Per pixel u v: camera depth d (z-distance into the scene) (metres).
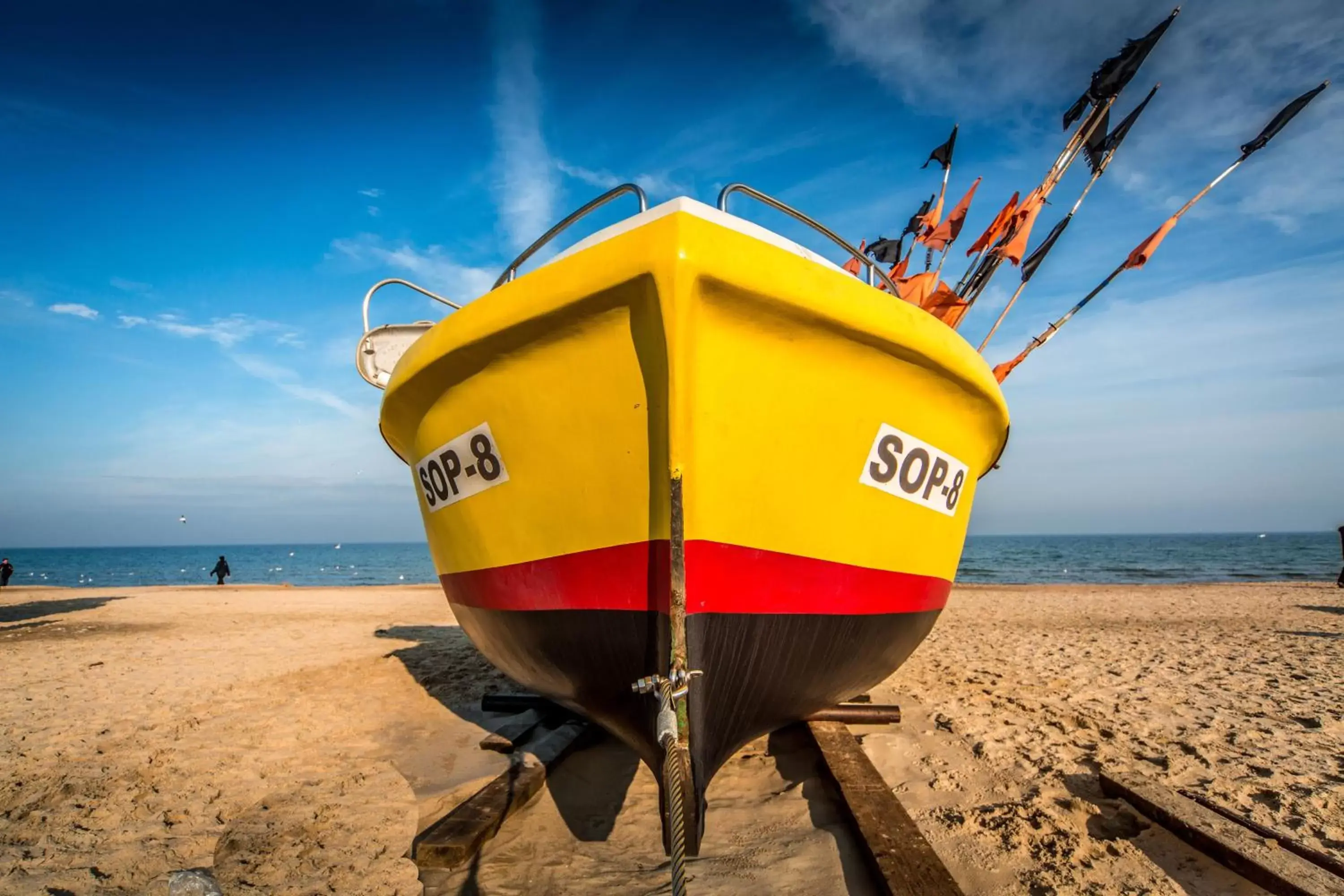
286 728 4.18
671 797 1.63
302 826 2.78
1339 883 2.05
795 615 2.42
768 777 3.29
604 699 2.58
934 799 2.93
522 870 2.39
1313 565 38.66
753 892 2.20
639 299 2.00
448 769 3.43
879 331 2.23
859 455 2.40
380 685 5.38
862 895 2.15
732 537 2.22
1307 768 3.30
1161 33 4.50
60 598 16.20
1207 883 2.21
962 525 3.09
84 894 2.28
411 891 2.27
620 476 2.20
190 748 3.81
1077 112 4.98
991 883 2.22
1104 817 2.72
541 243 3.06
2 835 2.73
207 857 2.52
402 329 4.46
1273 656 6.53
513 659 3.00
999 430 3.14
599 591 2.35
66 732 4.13
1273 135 4.43
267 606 13.23
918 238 5.53
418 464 3.09
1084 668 5.90
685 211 2.00
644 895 2.20
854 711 4.04
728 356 2.08
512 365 2.34
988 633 8.30
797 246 2.51
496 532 2.64
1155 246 4.53
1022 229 4.80
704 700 2.28
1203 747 3.62
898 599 2.76
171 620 10.53
